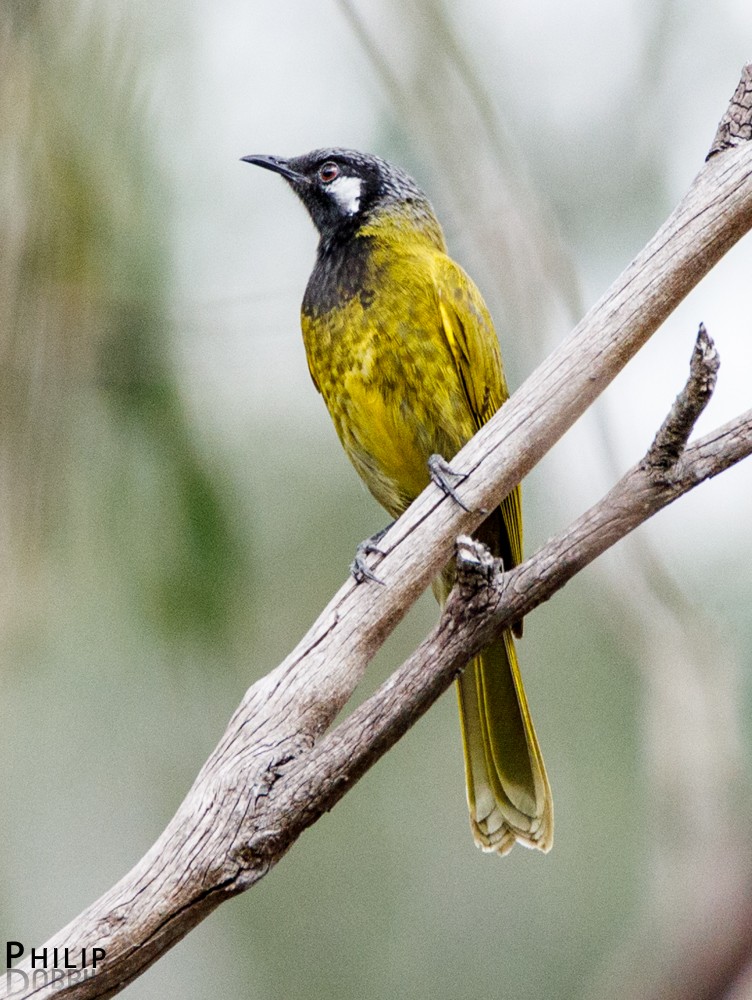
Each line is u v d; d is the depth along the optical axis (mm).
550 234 10219
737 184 6680
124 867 11609
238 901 12430
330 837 12656
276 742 6566
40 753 10977
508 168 10305
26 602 7203
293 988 12148
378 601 6961
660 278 6773
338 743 6301
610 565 9219
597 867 11953
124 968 6180
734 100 6781
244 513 8094
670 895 7477
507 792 8305
